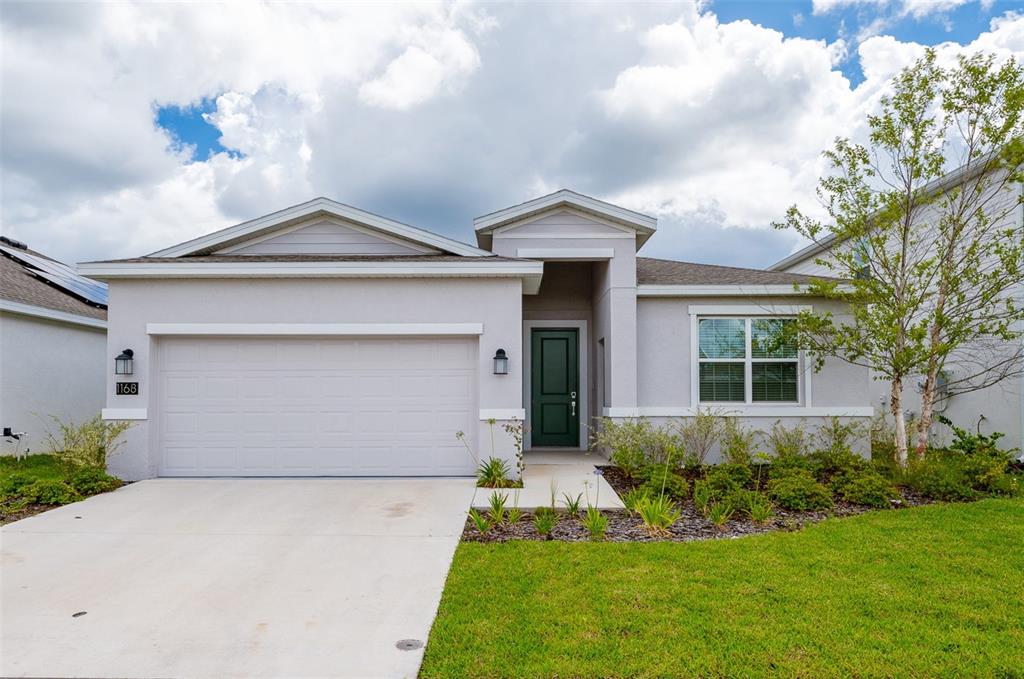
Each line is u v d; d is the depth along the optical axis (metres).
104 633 3.90
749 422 10.88
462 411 9.27
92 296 15.26
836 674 3.33
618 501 7.66
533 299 13.13
